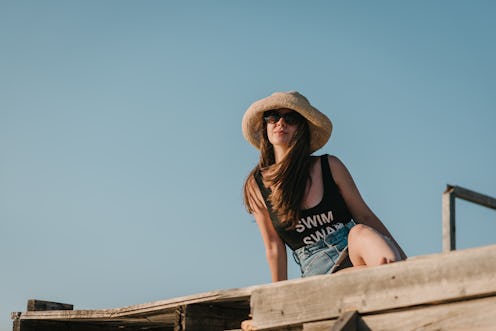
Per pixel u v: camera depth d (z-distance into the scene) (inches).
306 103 250.4
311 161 245.3
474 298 174.1
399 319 184.4
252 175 253.6
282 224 242.7
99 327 313.9
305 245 240.8
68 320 300.2
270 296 209.3
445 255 179.2
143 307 257.4
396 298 184.9
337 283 196.1
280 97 249.9
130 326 317.1
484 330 171.2
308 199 240.8
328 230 239.1
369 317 189.3
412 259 184.2
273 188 244.5
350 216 242.1
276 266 250.5
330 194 240.1
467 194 186.4
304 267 241.8
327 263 237.3
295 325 203.3
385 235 244.2
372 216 243.9
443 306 178.4
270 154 256.4
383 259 211.3
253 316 211.5
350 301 192.5
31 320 307.0
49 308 313.4
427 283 180.5
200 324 239.1
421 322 180.9
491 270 171.5
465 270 175.2
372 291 189.3
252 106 255.4
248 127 261.1
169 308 247.3
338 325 188.2
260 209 252.1
